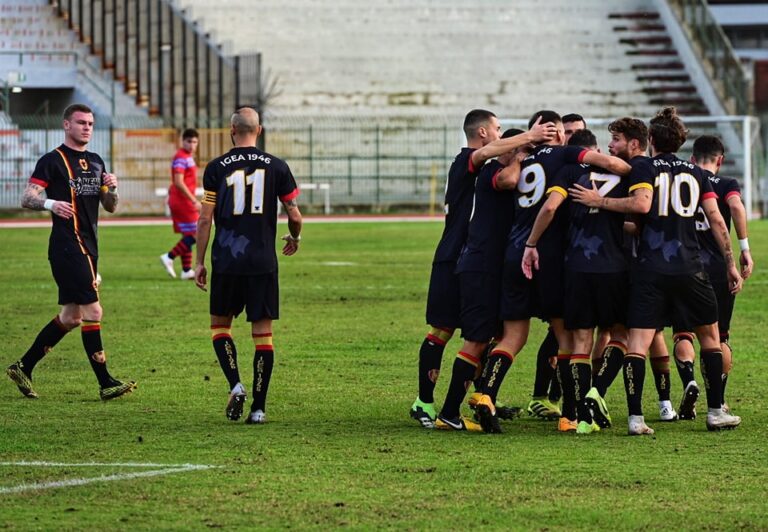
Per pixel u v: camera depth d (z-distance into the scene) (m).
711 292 30.83
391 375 39.69
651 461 27.23
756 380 38.78
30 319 53.72
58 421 32.03
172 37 153.00
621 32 180.00
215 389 37.19
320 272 75.88
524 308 30.72
